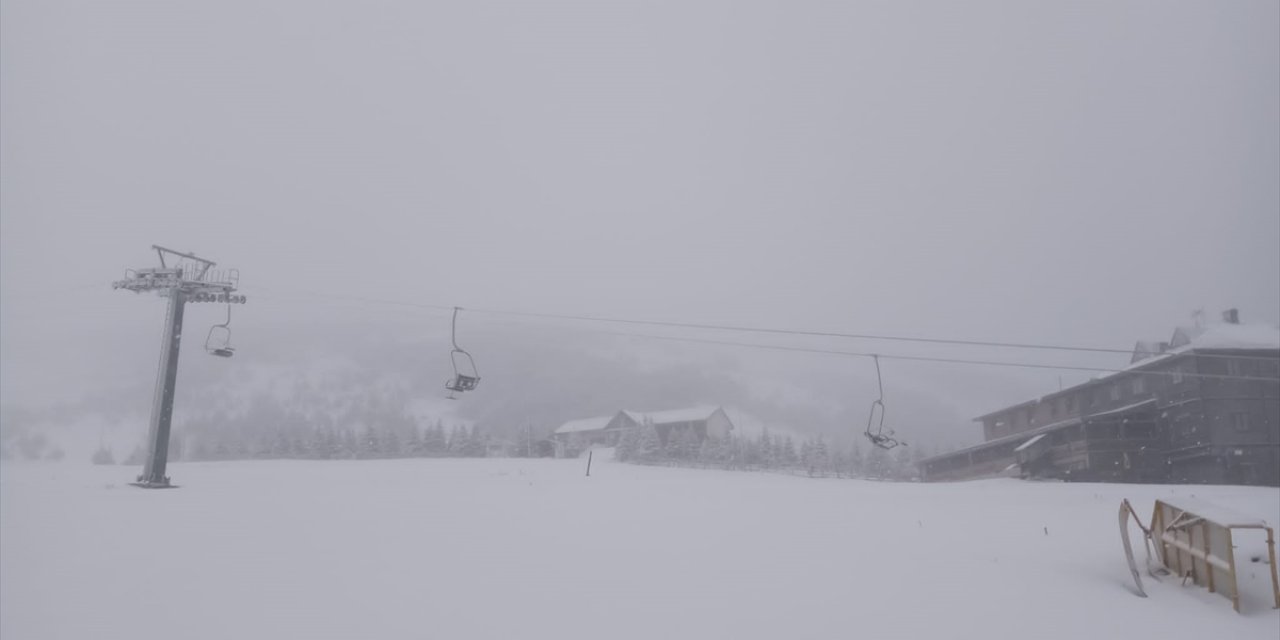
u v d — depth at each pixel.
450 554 15.77
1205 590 16.48
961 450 81.06
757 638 11.63
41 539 15.83
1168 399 67.50
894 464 100.88
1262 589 15.91
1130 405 69.81
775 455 101.88
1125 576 17.45
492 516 21.09
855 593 14.30
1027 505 30.09
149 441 28.81
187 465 49.53
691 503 26.27
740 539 18.95
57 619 10.80
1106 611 14.44
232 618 11.14
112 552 14.79
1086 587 16.16
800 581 14.98
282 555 15.01
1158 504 18.38
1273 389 64.75
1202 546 16.77
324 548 15.80
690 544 18.03
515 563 15.27
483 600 12.64
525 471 43.72
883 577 15.64
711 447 99.62
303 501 23.25
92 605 11.46
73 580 12.71
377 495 25.84
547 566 15.15
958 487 40.97
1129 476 66.56
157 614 11.16
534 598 12.92
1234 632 13.84
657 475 43.72
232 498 23.67
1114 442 67.06
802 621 12.50
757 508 25.53
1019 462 71.62
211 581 12.92
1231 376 59.12
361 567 14.32
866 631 12.22
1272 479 63.59
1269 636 13.73
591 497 27.03
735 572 15.47
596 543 17.64
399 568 14.39
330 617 11.38
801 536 19.80
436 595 12.75
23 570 13.24
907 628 12.48
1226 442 63.84
